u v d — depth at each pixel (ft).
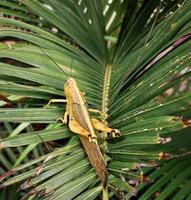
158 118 0.67
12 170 0.65
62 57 0.86
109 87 0.88
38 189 0.66
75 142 0.74
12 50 0.77
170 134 1.16
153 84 0.73
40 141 0.70
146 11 1.07
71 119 0.73
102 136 0.73
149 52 0.80
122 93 0.81
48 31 0.91
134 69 0.81
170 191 1.01
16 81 0.77
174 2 0.99
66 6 1.00
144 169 1.06
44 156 0.69
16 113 0.71
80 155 0.72
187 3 0.78
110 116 0.77
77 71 0.87
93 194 0.67
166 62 0.75
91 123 0.71
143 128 0.68
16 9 1.01
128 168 0.66
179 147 1.13
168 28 0.79
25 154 0.99
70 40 0.99
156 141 0.66
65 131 0.75
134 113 0.72
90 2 1.08
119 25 1.23
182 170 1.07
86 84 0.86
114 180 0.67
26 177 0.65
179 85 1.37
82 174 0.69
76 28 0.99
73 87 0.75
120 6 1.21
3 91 0.72
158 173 1.06
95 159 0.69
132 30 1.07
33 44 0.87
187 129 1.18
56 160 0.69
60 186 0.67
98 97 0.85
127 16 1.12
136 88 0.76
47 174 0.67
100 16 1.17
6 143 0.66
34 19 1.01
